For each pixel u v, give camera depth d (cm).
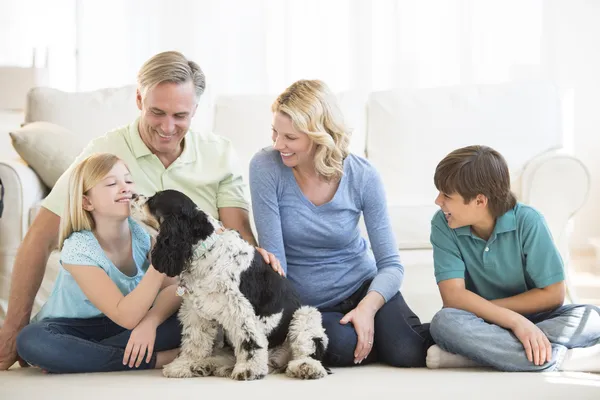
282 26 511
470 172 239
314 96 240
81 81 508
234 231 225
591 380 215
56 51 516
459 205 242
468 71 506
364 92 508
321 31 510
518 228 244
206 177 266
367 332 237
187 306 227
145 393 199
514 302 244
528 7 505
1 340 245
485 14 505
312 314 231
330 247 255
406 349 239
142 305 227
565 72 535
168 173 263
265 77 512
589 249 544
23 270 249
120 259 245
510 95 398
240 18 510
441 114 397
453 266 249
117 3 506
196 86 254
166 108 243
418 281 343
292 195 251
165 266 210
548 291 242
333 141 241
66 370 230
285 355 231
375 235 258
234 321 218
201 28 508
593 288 440
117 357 233
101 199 233
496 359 229
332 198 251
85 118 390
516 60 507
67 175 256
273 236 247
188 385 209
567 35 533
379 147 400
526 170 345
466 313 236
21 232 329
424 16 505
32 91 396
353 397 193
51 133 354
